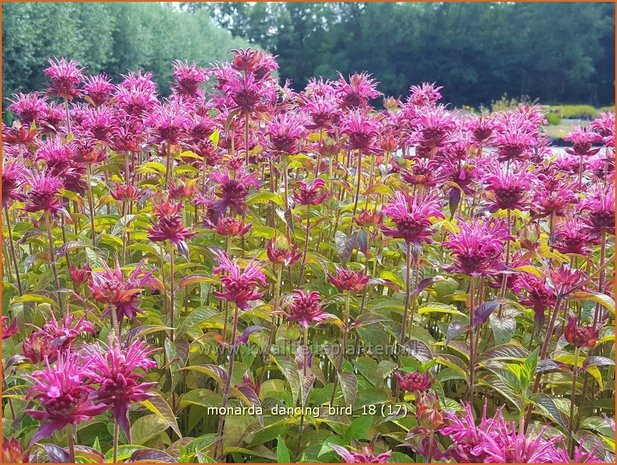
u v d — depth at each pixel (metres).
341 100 5.45
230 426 3.11
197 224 4.27
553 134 17.73
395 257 4.86
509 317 3.54
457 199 3.97
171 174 4.82
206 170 5.29
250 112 4.56
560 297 3.13
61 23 20.98
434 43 47.53
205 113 5.65
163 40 27.03
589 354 3.44
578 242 3.51
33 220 4.65
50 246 3.70
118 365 2.20
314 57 48.75
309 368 3.11
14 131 4.54
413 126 5.53
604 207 3.41
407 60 47.59
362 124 4.32
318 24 48.66
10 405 2.98
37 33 20.23
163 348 3.45
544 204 3.88
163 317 3.56
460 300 4.16
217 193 3.88
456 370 3.05
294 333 3.06
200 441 2.84
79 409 2.10
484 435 2.13
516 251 4.25
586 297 3.05
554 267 3.69
